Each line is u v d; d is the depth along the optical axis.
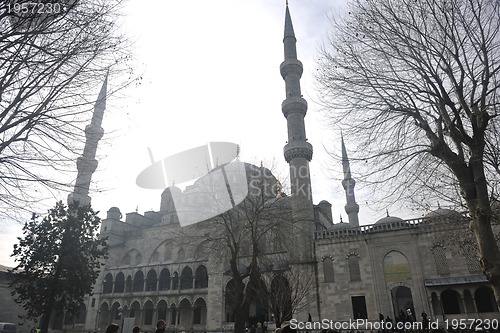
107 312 61.81
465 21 14.44
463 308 38.00
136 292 60.22
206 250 46.91
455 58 14.25
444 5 14.41
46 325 30.75
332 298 43.50
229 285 51.19
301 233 47.28
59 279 32.34
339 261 45.12
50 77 11.82
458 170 14.62
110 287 63.53
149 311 59.94
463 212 21.44
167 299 57.03
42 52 11.41
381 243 44.16
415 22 15.21
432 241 41.72
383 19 15.74
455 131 14.94
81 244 34.59
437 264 40.94
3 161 11.52
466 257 39.72
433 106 16.16
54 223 33.72
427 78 14.95
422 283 40.44
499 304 12.52
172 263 59.22
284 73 60.00
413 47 14.87
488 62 14.55
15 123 11.38
